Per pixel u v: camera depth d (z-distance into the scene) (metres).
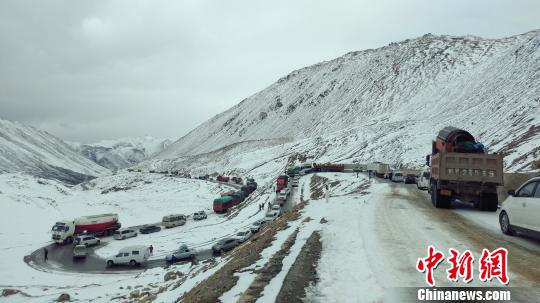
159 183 133.00
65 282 27.48
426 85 194.62
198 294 8.23
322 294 6.77
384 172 60.75
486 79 149.50
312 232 12.80
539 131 58.31
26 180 100.88
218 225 49.38
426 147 96.75
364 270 7.94
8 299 22.83
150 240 43.66
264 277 8.17
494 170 17.16
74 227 45.53
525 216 10.34
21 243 44.16
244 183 109.56
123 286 23.02
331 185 57.19
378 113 185.75
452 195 17.69
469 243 10.23
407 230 12.15
